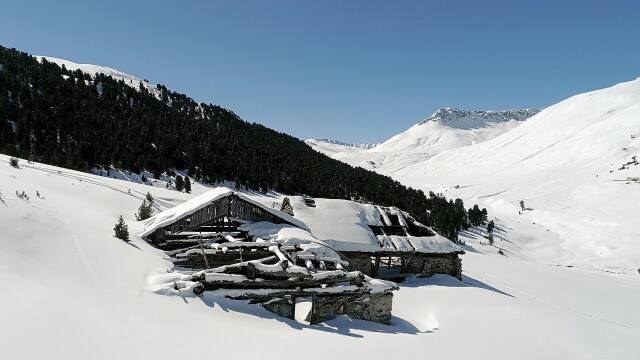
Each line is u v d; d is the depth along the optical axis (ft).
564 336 68.95
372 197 374.84
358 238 102.01
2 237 49.39
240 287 54.08
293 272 57.16
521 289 133.08
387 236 108.47
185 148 301.63
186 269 63.31
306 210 106.93
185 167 277.85
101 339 32.65
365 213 114.21
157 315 41.93
